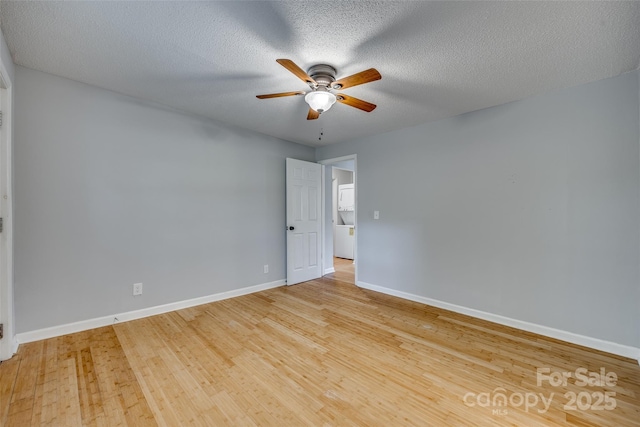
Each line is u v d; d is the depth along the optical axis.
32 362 1.96
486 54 1.92
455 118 3.10
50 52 1.95
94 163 2.51
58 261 2.34
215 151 3.34
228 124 3.46
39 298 2.27
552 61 1.99
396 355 2.15
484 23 1.61
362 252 4.06
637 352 2.10
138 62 2.07
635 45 1.79
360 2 1.46
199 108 2.96
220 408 1.57
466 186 3.01
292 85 2.42
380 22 1.61
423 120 3.27
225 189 3.45
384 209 3.78
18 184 2.16
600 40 1.75
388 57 1.96
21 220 2.18
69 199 2.39
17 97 2.15
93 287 2.52
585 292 2.32
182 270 3.08
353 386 1.77
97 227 2.53
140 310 2.79
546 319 2.51
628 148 2.14
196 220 3.18
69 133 2.38
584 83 2.31
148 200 2.82
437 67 2.09
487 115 2.86
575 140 2.36
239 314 2.96
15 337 2.15
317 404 1.61
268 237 3.95
